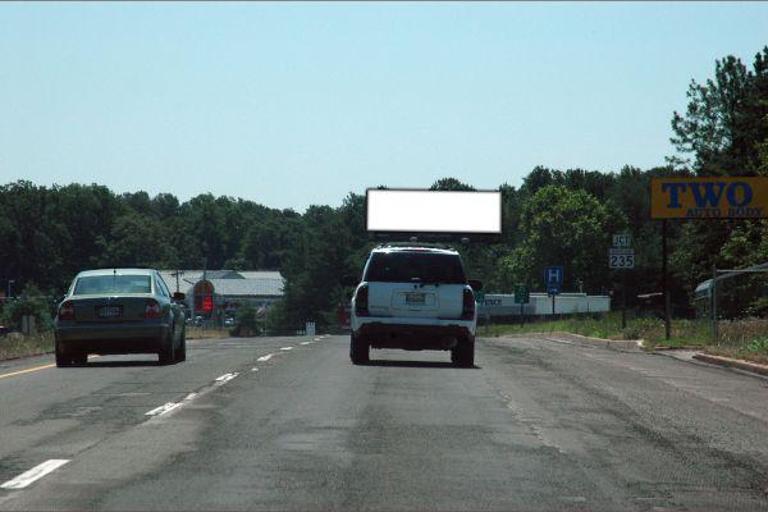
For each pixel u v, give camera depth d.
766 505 11.71
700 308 71.88
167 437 15.79
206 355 34.69
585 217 176.62
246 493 11.80
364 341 29.34
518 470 13.41
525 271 181.00
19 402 20.34
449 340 29.00
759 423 18.48
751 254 63.91
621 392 22.95
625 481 12.88
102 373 26.84
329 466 13.48
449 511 11.04
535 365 30.06
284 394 21.42
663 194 50.22
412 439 15.66
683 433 17.00
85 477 12.70
